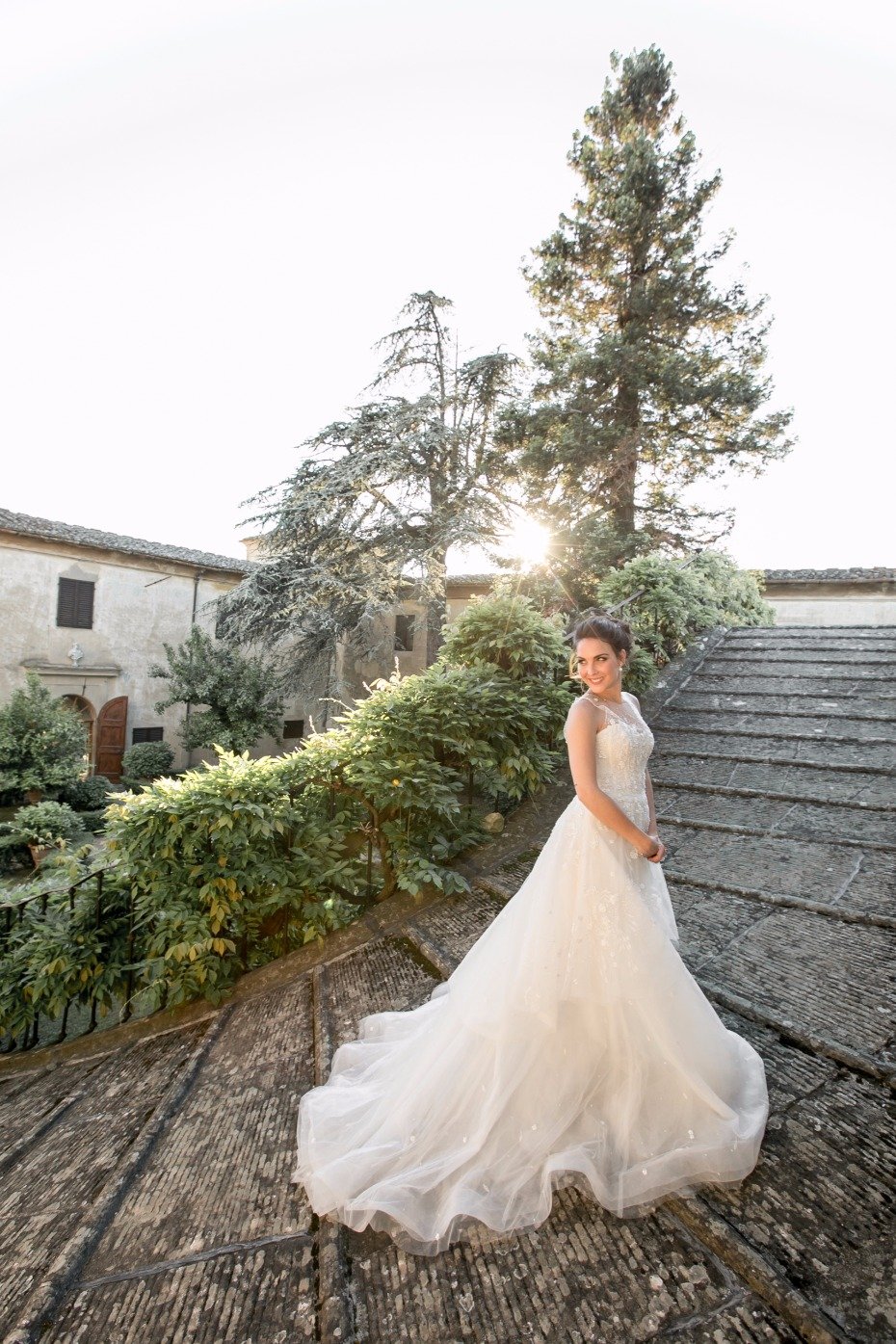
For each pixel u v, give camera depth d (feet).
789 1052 7.48
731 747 17.74
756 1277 4.92
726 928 10.20
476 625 17.29
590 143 54.80
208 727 57.62
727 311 52.85
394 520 54.29
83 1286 5.68
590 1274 5.19
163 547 65.57
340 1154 6.52
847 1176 5.79
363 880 13.99
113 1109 9.18
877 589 53.42
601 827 6.68
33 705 46.16
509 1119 6.22
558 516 51.93
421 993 10.12
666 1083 6.17
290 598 55.06
